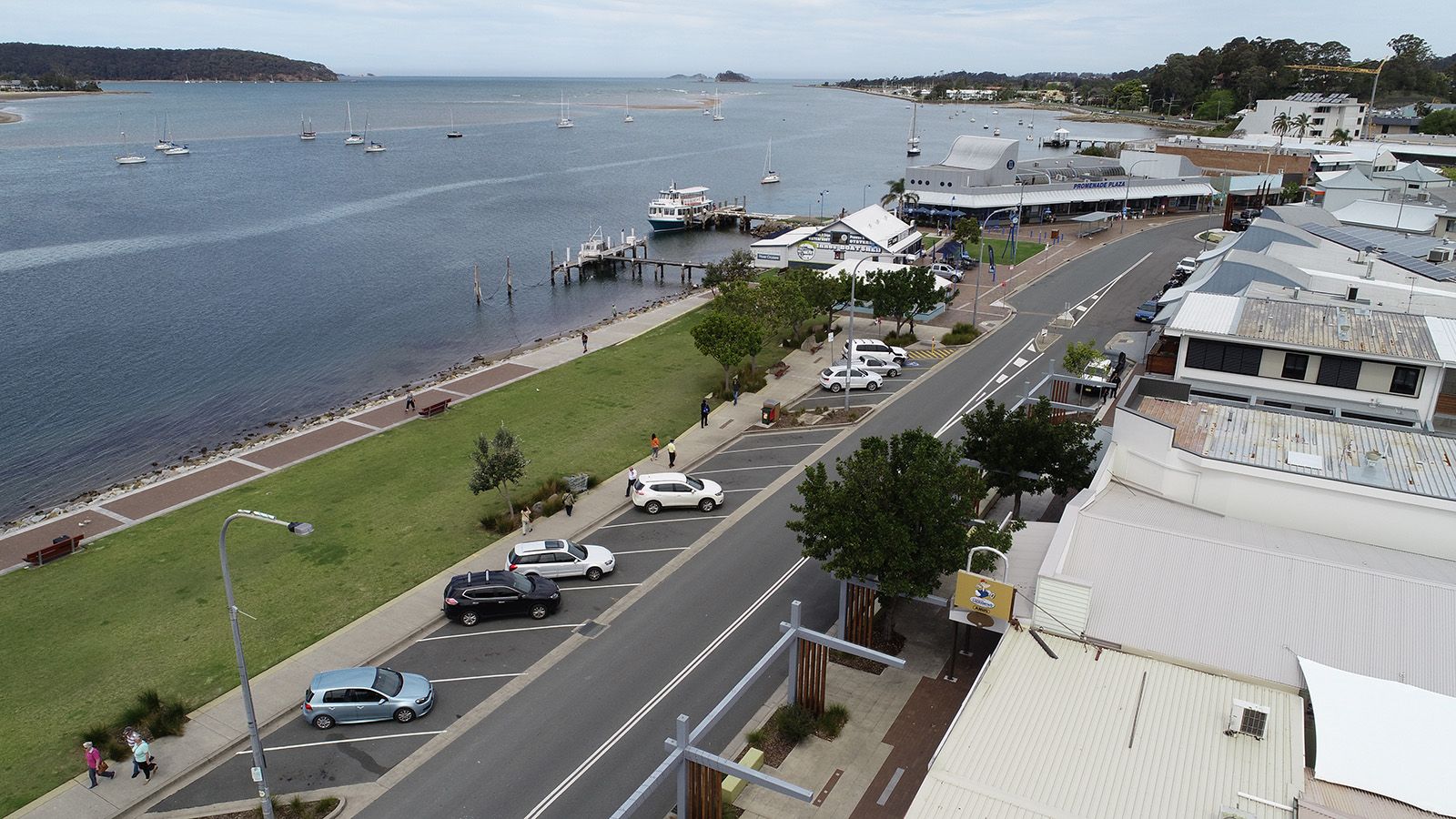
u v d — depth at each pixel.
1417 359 36.78
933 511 28.66
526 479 44.97
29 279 92.62
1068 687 22.27
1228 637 23.56
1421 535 27.97
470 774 25.25
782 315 63.47
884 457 31.30
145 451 53.22
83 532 40.16
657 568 36.53
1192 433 32.22
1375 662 22.47
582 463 47.03
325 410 60.19
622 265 109.50
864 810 23.84
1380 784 18.81
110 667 30.16
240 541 38.94
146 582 35.59
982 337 69.50
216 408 60.53
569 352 67.56
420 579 35.62
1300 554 25.91
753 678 24.11
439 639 31.80
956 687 29.02
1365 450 30.59
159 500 43.28
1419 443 30.94
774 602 33.94
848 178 186.75
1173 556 26.20
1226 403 34.75
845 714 27.42
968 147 129.75
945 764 19.64
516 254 113.38
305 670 29.89
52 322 78.69
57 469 50.78
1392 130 189.50
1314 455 30.36
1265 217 77.00
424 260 107.75
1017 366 61.97
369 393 63.69
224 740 26.58
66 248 107.56
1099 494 31.08
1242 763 19.64
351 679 27.59
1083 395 54.09
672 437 50.72
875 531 28.66
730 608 33.59
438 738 26.75
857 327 72.62
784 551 37.78
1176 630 23.95
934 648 31.31
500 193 161.25
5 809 23.86
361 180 173.75
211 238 115.81
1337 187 96.31
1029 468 36.78
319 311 84.62
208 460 49.00
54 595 34.75
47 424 57.25
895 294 66.19
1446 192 89.44
